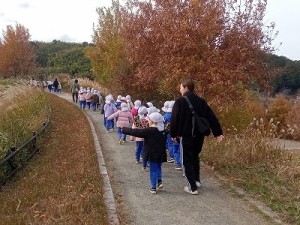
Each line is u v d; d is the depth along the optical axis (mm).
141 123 10133
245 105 13711
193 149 7281
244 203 6770
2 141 8922
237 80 12305
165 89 16328
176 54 12336
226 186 7715
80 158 9758
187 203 6812
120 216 6105
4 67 52312
